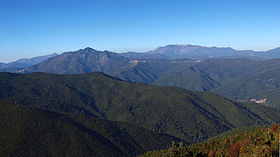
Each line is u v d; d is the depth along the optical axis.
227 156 99.94
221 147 123.69
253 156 78.12
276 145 79.44
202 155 106.25
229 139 138.38
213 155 107.94
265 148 77.25
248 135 129.75
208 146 135.00
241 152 94.12
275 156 74.31
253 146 87.44
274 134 97.00
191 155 104.25
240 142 111.81
